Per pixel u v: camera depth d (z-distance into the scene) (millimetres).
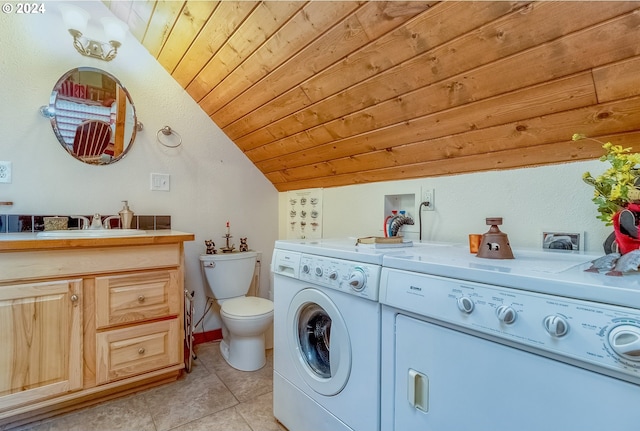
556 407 648
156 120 2174
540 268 775
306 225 2475
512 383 710
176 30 1752
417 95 1267
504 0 859
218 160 2441
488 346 752
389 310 981
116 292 1580
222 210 2467
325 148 1912
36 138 1784
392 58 1186
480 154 1358
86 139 1932
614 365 561
